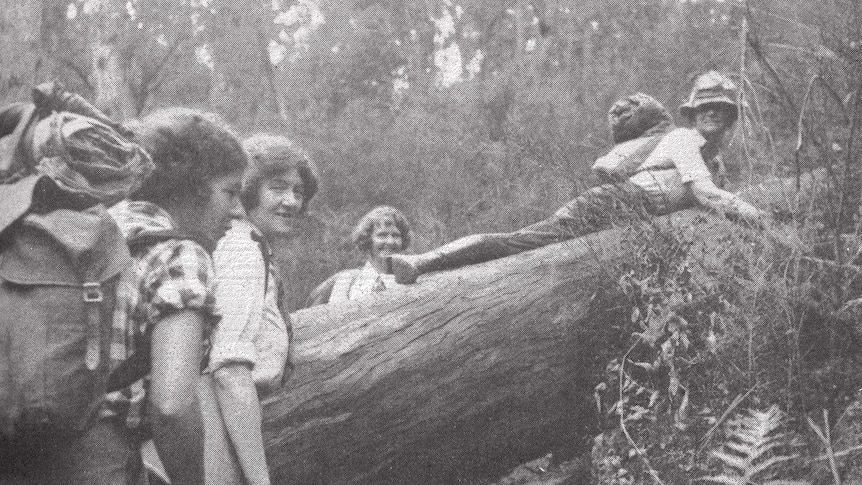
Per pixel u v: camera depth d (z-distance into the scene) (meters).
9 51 8.88
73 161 2.34
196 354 2.40
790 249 4.51
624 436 4.49
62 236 2.27
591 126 8.68
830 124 4.88
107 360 2.29
